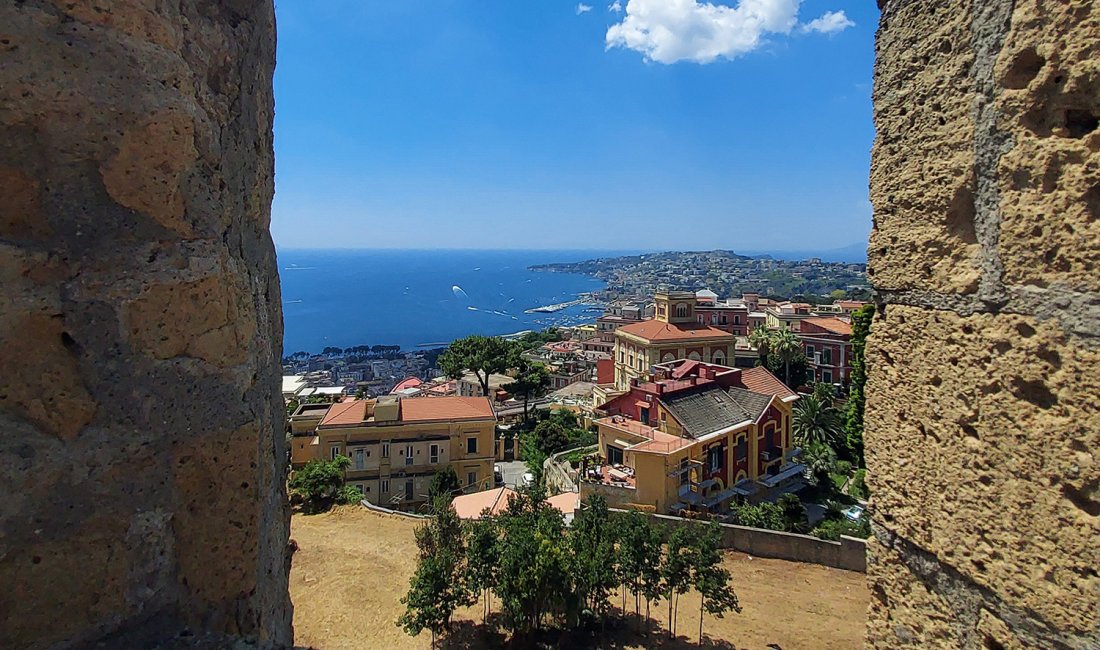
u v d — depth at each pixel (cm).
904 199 239
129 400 168
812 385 4712
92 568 161
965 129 209
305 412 3541
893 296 245
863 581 1689
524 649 1338
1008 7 192
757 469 2755
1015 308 188
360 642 1370
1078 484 169
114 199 168
